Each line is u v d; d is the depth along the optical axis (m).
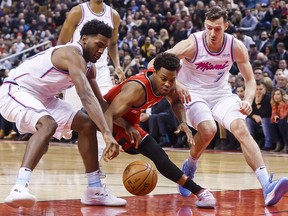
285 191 4.02
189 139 4.10
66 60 3.76
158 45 13.11
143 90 3.90
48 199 4.20
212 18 4.41
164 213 3.73
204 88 4.62
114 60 6.40
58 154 8.68
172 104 4.26
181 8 15.15
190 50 4.50
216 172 6.53
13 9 18.88
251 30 13.69
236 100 4.55
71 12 6.14
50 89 3.95
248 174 6.36
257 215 3.68
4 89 3.94
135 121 4.09
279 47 11.91
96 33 3.77
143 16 15.45
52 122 3.73
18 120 3.80
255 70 10.47
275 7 14.05
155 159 3.97
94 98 3.69
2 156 8.02
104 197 3.97
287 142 9.92
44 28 16.86
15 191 3.49
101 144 6.04
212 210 3.88
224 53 4.51
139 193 3.82
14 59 15.27
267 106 10.09
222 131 10.62
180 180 3.98
